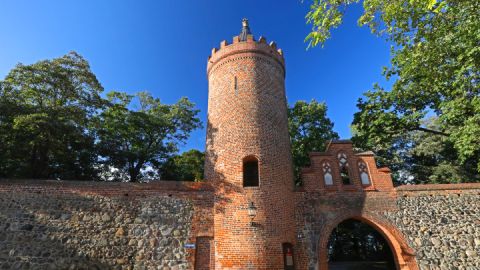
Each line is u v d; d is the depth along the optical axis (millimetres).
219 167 15367
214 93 17812
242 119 16047
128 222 13938
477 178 24422
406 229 14930
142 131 28797
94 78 20359
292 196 15398
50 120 16469
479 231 14898
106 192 14438
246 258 12922
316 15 9484
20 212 13414
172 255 13414
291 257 14016
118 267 13000
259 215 13766
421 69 15109
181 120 31094
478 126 14234
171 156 30734
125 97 28766
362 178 16156
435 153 27203
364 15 10555
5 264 12422
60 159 21094
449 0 11773
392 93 20172
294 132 29969
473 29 12609
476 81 14766
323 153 16609
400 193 15781
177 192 14836
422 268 14047
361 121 21984
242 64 17516
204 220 14250
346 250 34719
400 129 21266
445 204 15594
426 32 13578
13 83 17938
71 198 14062
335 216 15086
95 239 13398
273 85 17594
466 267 14070
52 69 18812
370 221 15188
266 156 15281
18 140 17078
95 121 21609
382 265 26234
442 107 16578
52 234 13234
